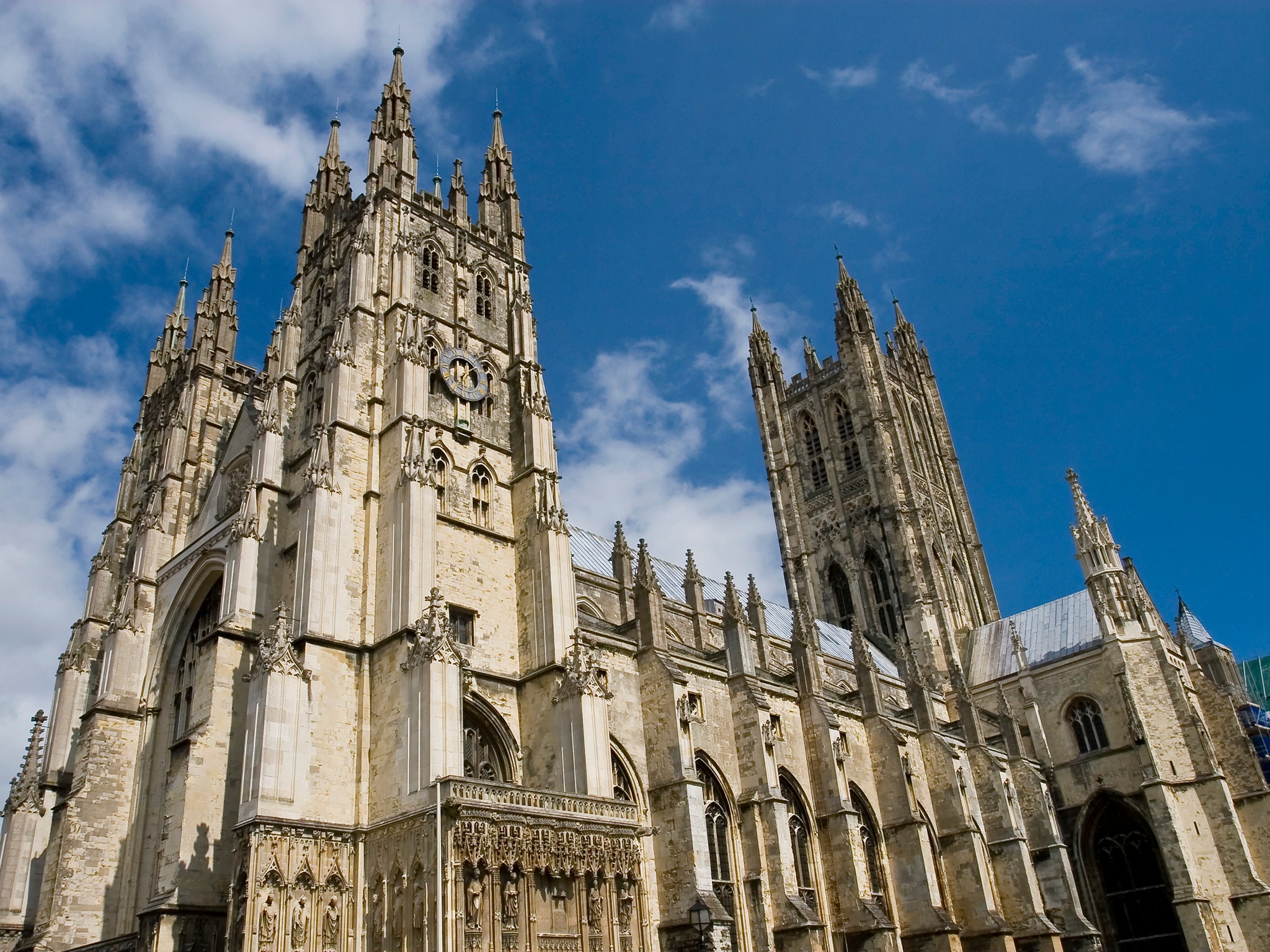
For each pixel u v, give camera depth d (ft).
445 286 234.17
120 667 216.74
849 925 221.25
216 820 163.32
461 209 253.03
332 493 182.09
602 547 311.68
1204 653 435.53
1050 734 344.28
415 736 155.43
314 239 258.98
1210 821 299.38
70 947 184.24
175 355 322.14
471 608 190.08
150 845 198.08
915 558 408.46
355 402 198.18
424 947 134.21
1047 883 286.46
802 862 227.81
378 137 243.81
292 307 233.55
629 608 268.62
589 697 176.76
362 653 172.86
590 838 154.71
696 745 213.46
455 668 161.48
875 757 263.49
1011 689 362.74
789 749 239.30
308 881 147.02
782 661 322.14
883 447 432.66
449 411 212.43
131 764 208.44
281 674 157.99
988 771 290.35
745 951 199.82
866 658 276.82
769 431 483.10
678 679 206.69
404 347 205.16
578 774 170.60
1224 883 292.40
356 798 159.84
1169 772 309.22
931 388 512.63
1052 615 389.39
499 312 245.86
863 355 456.45
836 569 439.63
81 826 196.03
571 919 147.84
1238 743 315.17
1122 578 340.80
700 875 184.75
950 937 233.55
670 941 182.80
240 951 136.46
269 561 189.88
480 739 182.19
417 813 145.38
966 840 264.72
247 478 222.89
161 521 245.24
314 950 143.23
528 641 193.67
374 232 225.35
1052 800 330.54
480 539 199.93
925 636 390.63
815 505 455.63
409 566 175.22
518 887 142.82
